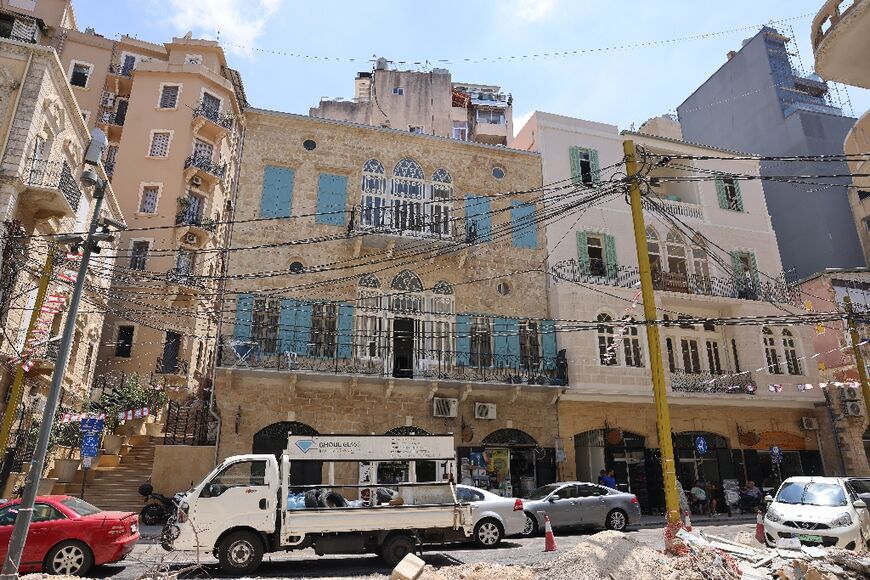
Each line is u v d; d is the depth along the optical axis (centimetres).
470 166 2459
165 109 3406
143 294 2270
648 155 1409
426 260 2267
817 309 2780
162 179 3272
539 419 2222
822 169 3362
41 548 1038
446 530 1216
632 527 1853
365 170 2316
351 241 2169
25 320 1961
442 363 2155
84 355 2494
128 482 1984
